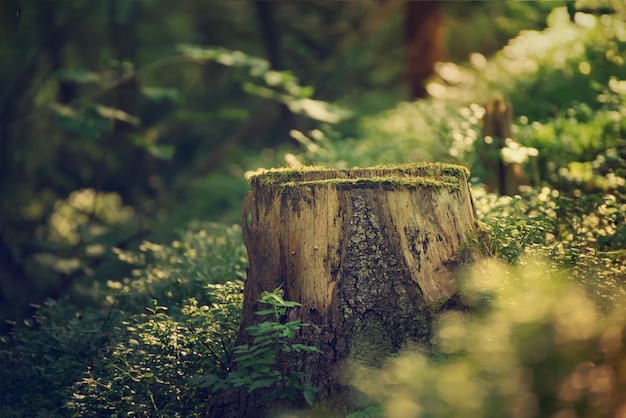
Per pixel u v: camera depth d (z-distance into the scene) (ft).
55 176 55.47
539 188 24.12
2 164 53.62
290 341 15.75
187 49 42.70
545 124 29.55
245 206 16.74
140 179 59.98
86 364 19.03
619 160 24.75
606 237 20.12
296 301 15.98
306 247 15.97
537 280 14.03
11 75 54.75
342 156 30.94
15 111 55.31
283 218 16.15
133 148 59.57
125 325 20.51
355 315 15.66
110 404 17.10
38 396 18.86
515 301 13.41
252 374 15.43
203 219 46.24
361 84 59.77
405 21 46.06
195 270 24.34
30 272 41.78
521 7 45.11
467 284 15.46
